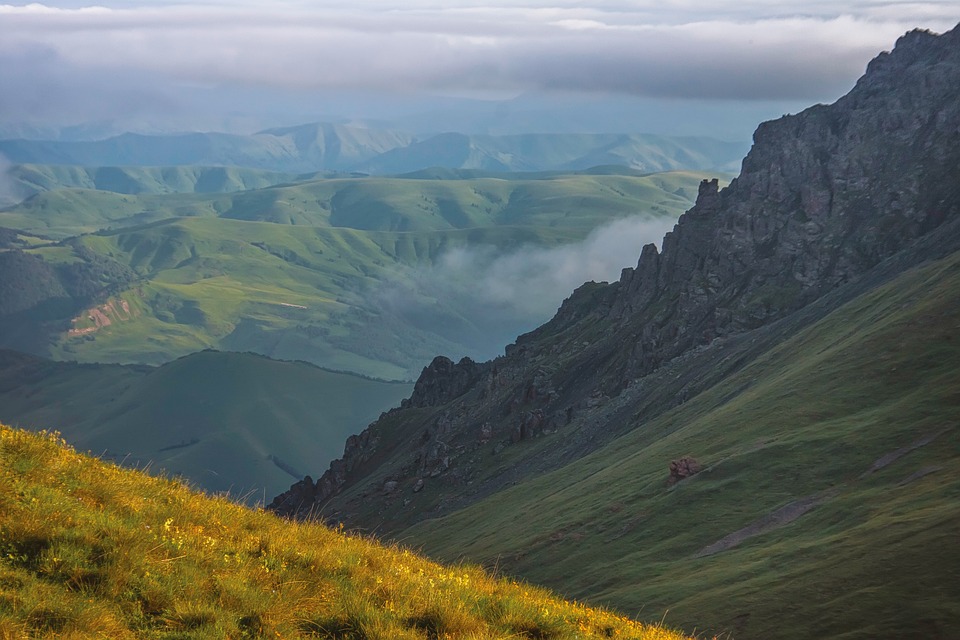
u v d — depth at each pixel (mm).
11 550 17078
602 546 106938
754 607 62906
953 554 58406
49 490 19516
